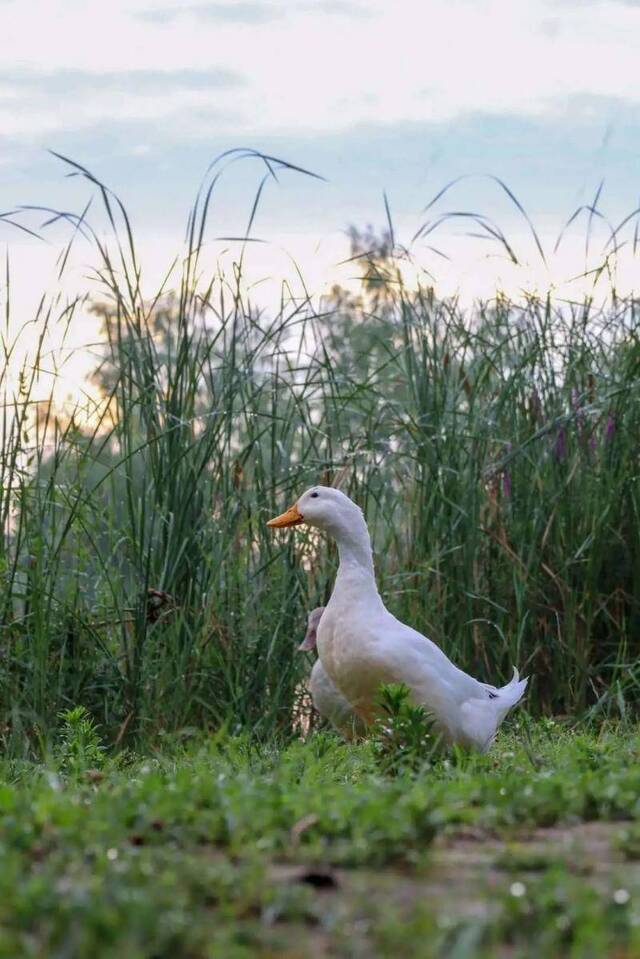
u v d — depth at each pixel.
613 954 3.26
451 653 10.20
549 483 10.64
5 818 4.60
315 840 4.39
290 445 10.29
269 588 9.93
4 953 3.19
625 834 4.46
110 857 4.05
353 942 3.40
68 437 9.75
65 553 9.80
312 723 10.05
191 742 8.71
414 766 6.58
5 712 9.07
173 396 9.74
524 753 7.17
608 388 10.83
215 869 3.93
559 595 10.62
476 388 10.64
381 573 10.45
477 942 3.31
